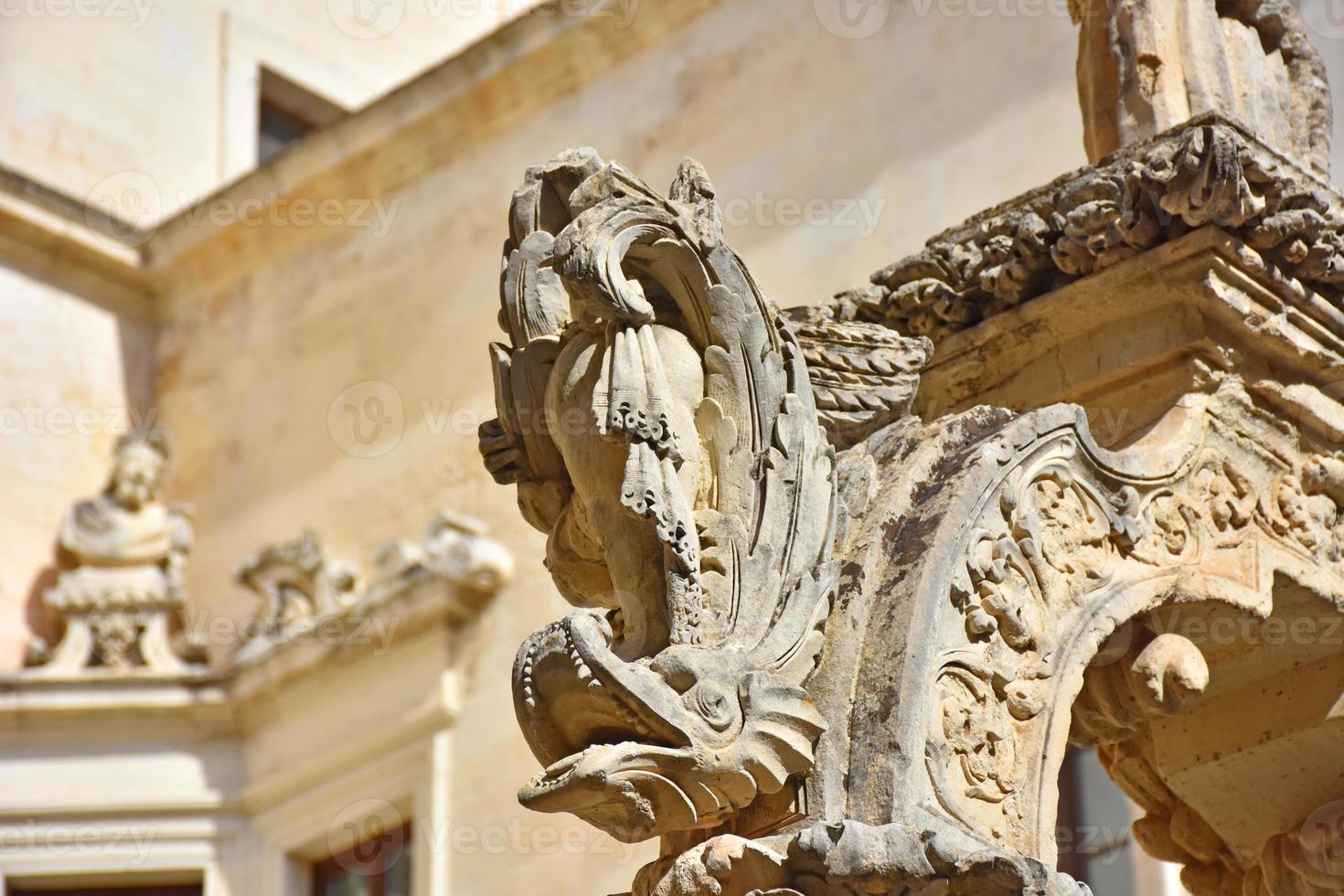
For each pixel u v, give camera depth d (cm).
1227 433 1049
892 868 809
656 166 2464
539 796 830
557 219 943
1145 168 1008
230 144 3181
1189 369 1040
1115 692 995
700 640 864
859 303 1095
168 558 2753
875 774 852
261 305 2872
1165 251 1018
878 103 2284
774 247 2302
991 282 1066
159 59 3159
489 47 2639
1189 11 1143
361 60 3353
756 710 845
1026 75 2170
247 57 3241
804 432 912
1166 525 1008
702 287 916
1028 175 2128
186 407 2908
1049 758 897
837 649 888
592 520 898
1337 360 1070
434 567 2456
